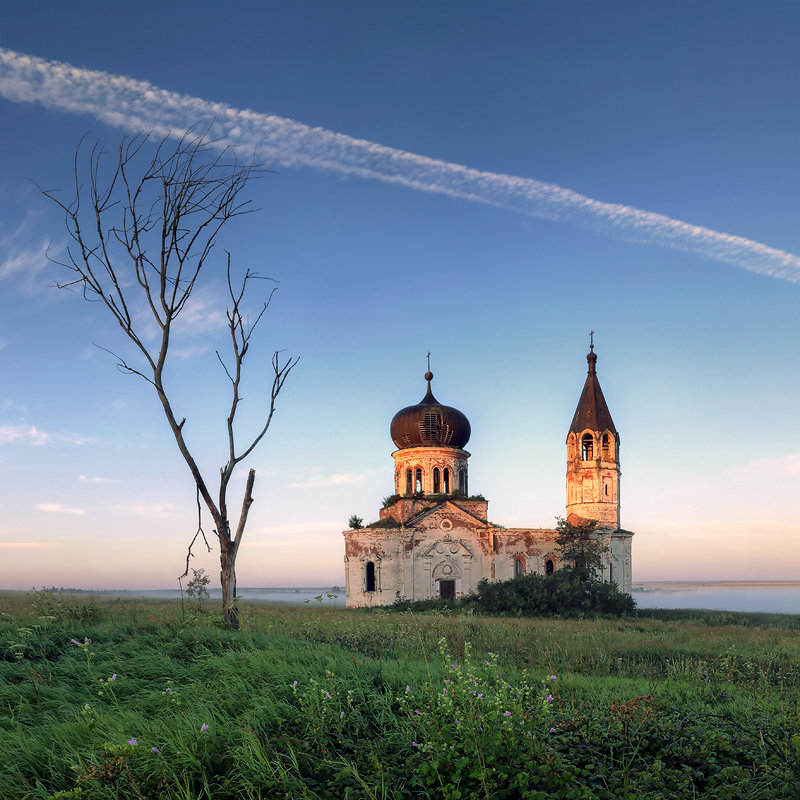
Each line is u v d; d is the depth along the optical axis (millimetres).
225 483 25531
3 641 18656
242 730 11641
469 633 31094
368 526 77312
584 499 81125
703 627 50156
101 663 16844
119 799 10023
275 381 27047
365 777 10656
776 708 15391
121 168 25484
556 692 15719
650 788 10266
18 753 11312
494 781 10078
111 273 25484
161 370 25578
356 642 22844
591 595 67125
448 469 82500
